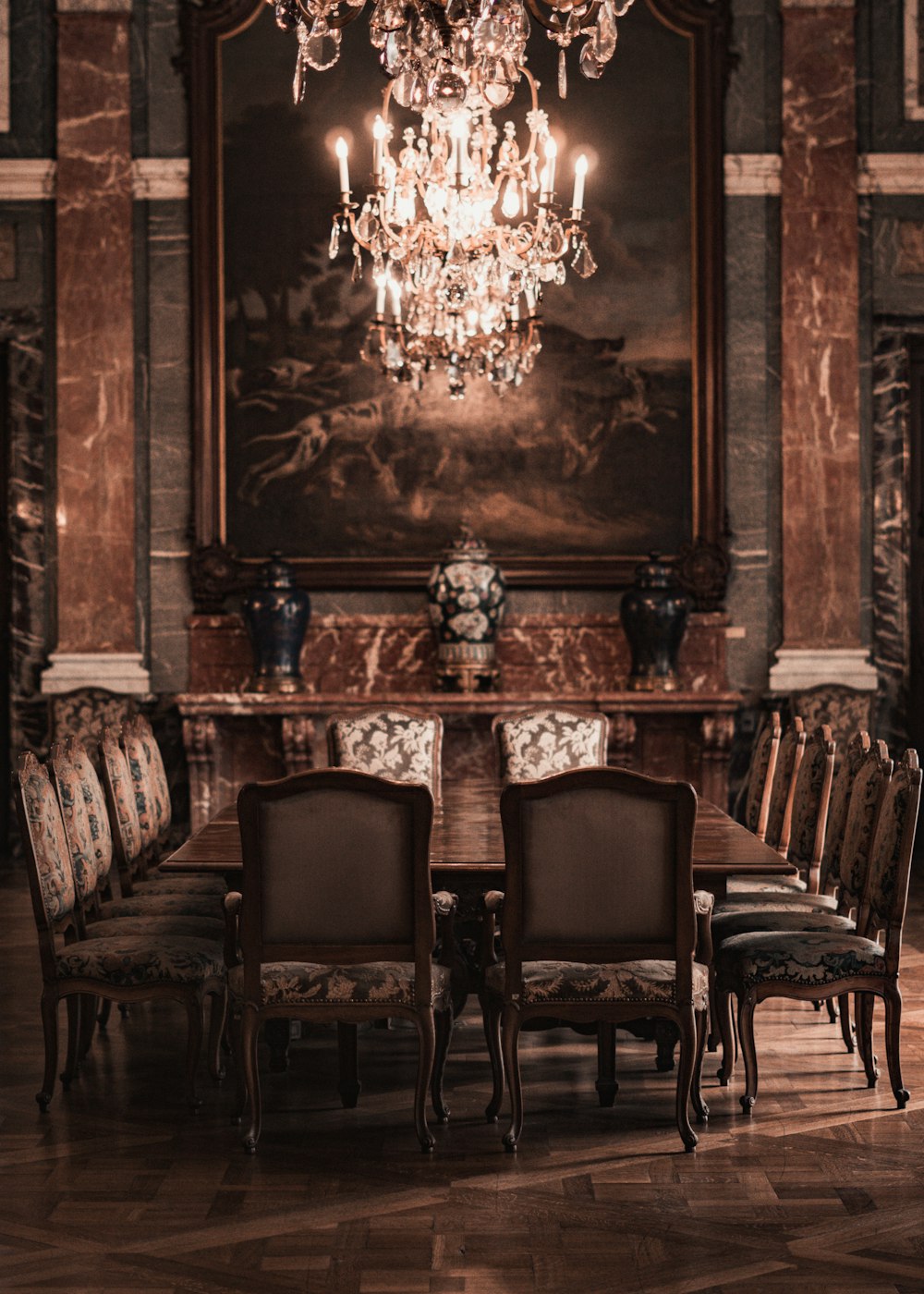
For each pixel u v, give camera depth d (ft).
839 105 27.25
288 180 27.37
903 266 27.48
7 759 28.07
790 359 27.27
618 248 27.30
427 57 14.64
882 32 27.40
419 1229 10.16
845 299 27.27
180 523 27.45
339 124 27.43
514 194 17.34
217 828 15.72
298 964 12.18
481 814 16.31
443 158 17.49
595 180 27.35
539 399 27.40
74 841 14.28
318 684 27.37
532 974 11.98
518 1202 10.66
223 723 26.94
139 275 27.48
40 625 27.48
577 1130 12.33
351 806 11.83
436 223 17.31
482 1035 15.80
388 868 11.86
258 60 27.37
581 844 11.78
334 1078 14.07
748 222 27.40
